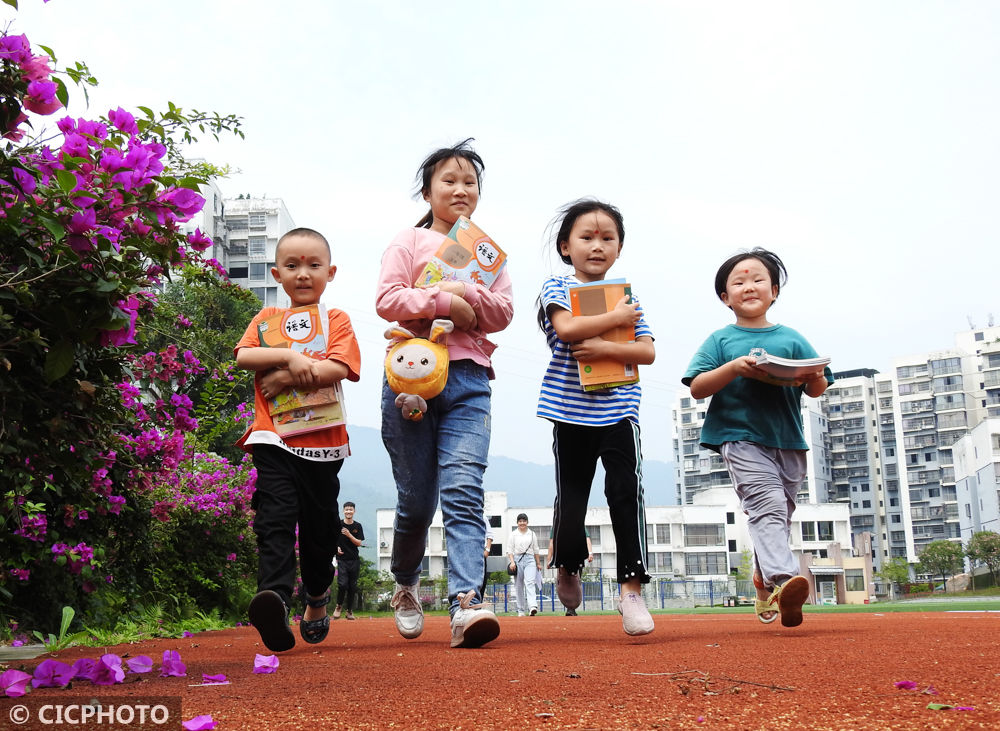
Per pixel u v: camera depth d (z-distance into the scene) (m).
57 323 2.38
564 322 3.74
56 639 4.76
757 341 4.29
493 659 2.79
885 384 109.31
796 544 76.19
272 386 3.26
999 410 89.19
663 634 4.15
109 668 2.16
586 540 3.84
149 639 5.79
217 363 6.92
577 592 4.01
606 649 3.15
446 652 3.12
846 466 109.31
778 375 3.93
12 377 2.52
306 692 2.01
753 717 1.58
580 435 3.83
